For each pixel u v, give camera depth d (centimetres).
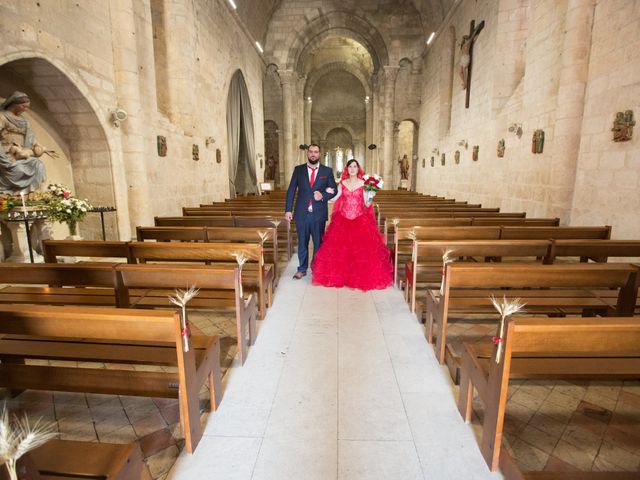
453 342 328
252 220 570
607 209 553
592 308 296
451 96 1510
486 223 547
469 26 1214
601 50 562
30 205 507
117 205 691
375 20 1914
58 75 564
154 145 814
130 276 272
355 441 207
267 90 2217
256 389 256
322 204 500
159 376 214
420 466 190
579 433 214
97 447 138
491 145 1014
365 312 396
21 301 310
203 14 1090
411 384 263
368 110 2786
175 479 182
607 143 552
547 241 356
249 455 197
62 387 207
